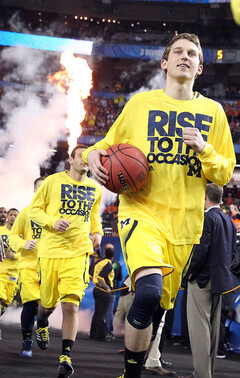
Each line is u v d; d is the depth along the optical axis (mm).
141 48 31078
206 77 32031
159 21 33406
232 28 32125
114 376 4879
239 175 11492
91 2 32594
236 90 32250
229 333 7938
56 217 4906
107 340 8555
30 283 5715
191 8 31938
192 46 2980
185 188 2902
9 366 4832
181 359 6727
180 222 2881
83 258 4770
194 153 2904
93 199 5012
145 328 2660
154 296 2588
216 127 3014
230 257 4355
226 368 6125
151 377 5133
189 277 4242
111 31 31812
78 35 31594
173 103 2953
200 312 4207
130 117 3006
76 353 6527
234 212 9141
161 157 2891
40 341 5305
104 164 2818
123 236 2844
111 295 8664
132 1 32219
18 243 5715
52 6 32656
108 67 33031
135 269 2674
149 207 2889
